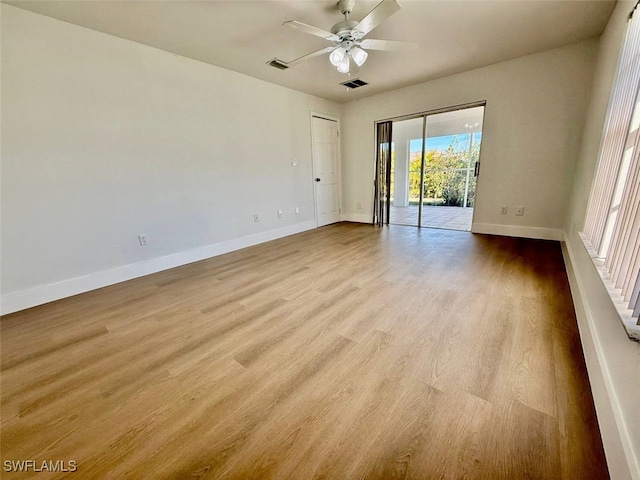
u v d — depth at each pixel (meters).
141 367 1.49
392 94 4.51
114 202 2.67
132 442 1.06
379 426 1.08
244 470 0.94
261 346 1.62
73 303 2.31
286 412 1.16
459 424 1.07
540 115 3.37
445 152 7.01
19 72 2.08
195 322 1.94
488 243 3.54
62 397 1.30
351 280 2.54
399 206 7.71
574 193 3.08
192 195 3.27
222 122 3.44
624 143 1.50
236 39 2.62
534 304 1.94
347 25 2.06
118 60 2.56
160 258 3.06
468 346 1.53
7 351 1.67
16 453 1.03
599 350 1.21
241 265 3.15
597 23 2.54
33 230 2.25
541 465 0.91
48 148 2.26
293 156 4.48
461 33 2.66
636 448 0.75
